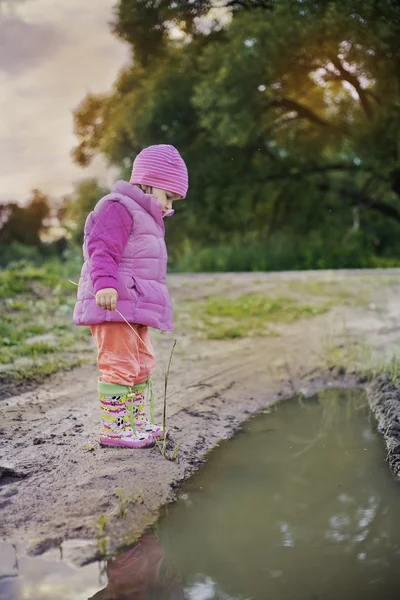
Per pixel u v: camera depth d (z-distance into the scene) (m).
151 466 3.19
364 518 2.80
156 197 3.46
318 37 11.96
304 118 19.25
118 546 2.50
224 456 3.53
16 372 4.82
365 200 22.25
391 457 3.50
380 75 12.51
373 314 7.23
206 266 19.42
